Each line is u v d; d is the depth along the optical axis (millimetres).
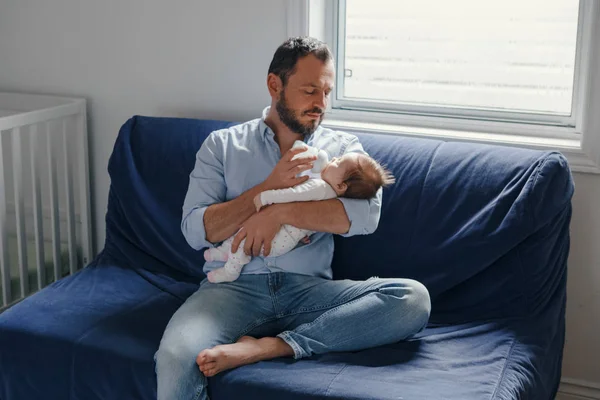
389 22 2816
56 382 2172
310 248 2275
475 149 2375
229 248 2250
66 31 3062
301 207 2166
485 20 2689
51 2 3057
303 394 1917
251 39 2803
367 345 2111
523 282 2227
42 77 3145
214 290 2232
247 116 2883
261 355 2053
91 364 2121
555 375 2338
